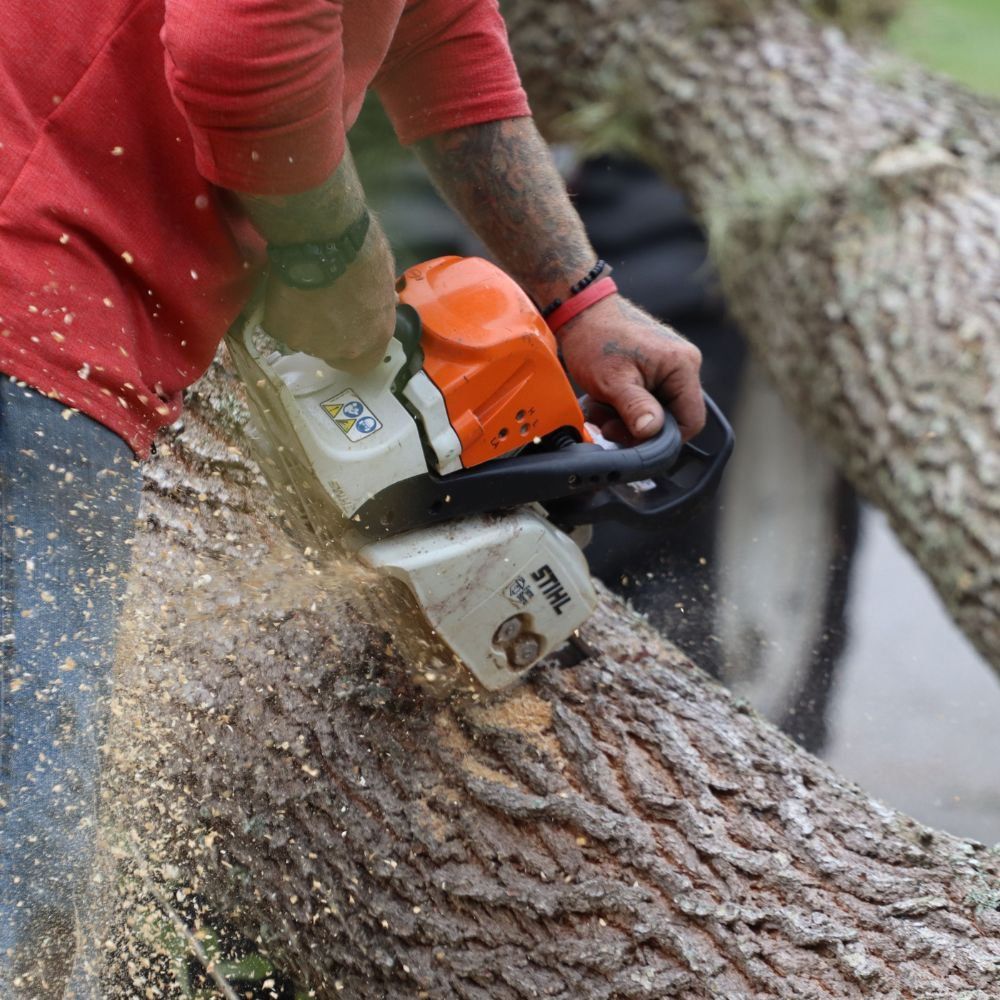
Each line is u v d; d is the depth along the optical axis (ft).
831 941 14.30
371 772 16.07
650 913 14.74
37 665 11.24
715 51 35.55
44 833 11.28
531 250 16.06
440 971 14.90
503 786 15.96
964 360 27.20
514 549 14.85
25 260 11.00
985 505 25.32
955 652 36.04
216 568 16.38
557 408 14.74
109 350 11.60
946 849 16.08
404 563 14.32
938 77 34.71
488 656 15.51
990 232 29.35
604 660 18.12
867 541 41.57
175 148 11.64
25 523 11.16
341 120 11.14
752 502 41.11
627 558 34.35
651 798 15.90
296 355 14.20
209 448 16.55
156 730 15.76
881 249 30.12
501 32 15.30
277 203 11.25
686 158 35.73
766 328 33.30
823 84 33.91
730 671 34.24
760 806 16.19
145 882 14.94
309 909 15.70
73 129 11.20
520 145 15.57
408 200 37.29
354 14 11.58
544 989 14.40
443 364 14.03
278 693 16.53
